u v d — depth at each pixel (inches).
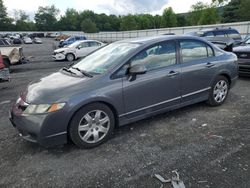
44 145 136.9
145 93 164.1
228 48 399.5
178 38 183.0
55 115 134.3
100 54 182.2
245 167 123.4
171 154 138.6
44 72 466.3
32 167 131.3
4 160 138.7
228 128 168.7
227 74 211.2
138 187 112.6
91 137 148.6
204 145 146.9
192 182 114.1
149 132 167.2
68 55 691.4
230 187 109.9
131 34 2032.5
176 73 176.6
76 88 142.3
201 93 196.9
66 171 126.9
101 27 4685.0
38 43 2118.6
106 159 136.3
